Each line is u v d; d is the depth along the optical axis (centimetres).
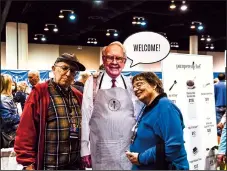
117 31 1184
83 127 238
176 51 1473
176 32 1221
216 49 1531
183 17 998
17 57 970
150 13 983
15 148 228
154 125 206
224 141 309
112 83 239
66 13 911
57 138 225
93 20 1008
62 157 227
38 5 834
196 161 316
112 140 237
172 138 201
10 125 324
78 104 240
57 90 230
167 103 206
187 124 308
